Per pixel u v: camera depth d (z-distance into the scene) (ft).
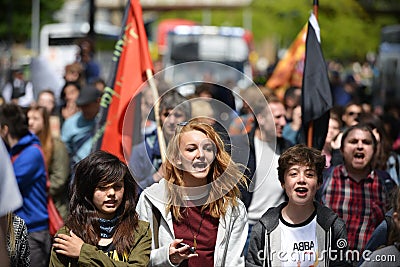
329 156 51.98
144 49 48.14
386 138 54.08
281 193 42.57
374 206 42.75
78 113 63.05
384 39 145.69
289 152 35.73
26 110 51.78
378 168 52.03
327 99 46.62
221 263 34.12
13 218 34.81
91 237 33.58
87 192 33.88
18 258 34.76
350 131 43.16
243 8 265.95
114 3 266.36
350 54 193.26
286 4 196.13
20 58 169.68
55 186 51.78
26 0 195.42
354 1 176.04
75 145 61.21
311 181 35.42
